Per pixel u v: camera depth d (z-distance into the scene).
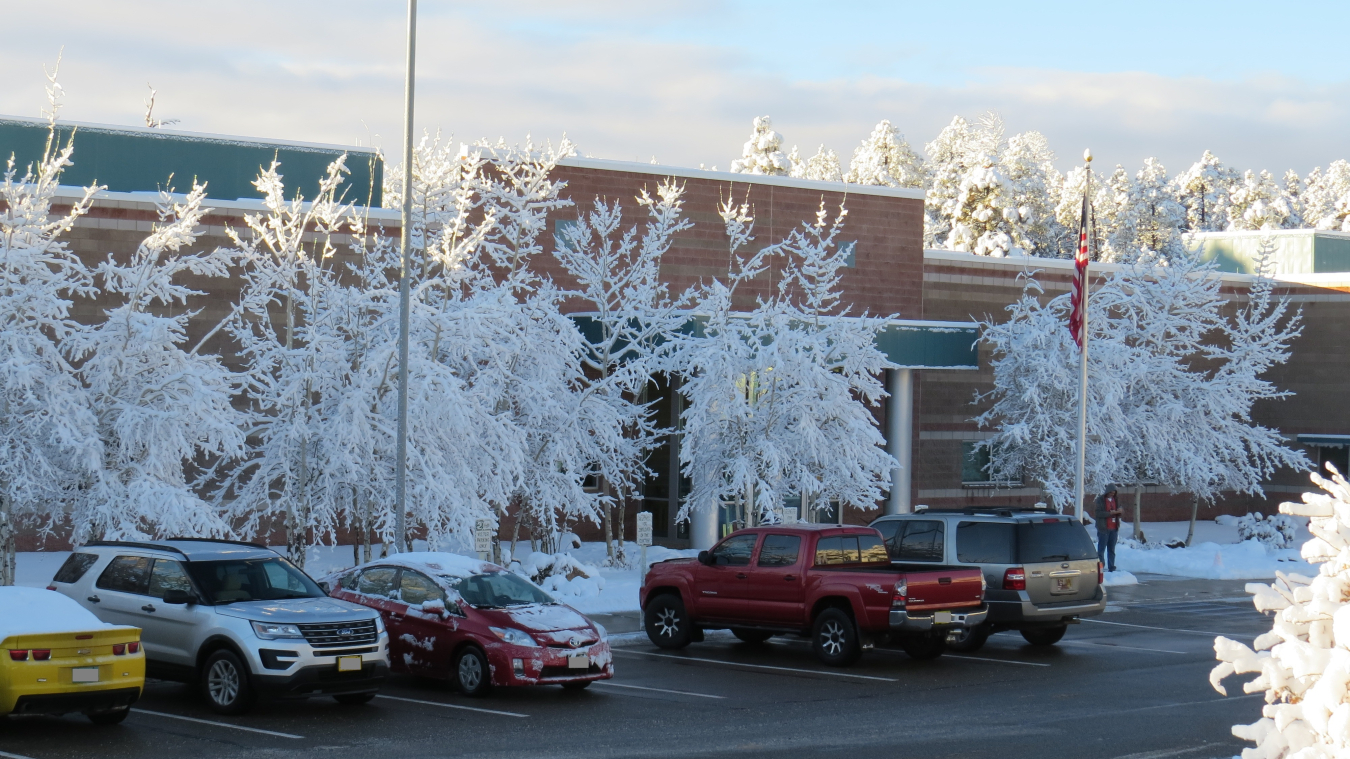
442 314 24.44
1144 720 14.70
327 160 36.59
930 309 43.62
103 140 33.94
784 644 21.22
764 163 94.44
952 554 20.44
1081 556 20.89
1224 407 38.75
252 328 30.52
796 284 39.59
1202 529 45.84
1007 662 19.41
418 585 16.72
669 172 37.59
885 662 19.36
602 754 12.52
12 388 20.80
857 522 39.91
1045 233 100.88
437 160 27.38
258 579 15.48
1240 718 14.90
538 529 28.95
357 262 32.03
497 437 25.22
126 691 13.27
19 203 22.00
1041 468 38.12
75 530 21.23
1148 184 111.38
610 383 29.27
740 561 19.92
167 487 21.08
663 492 35.84
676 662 19.11
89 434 20.92
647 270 31.58
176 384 21.92
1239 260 59.81
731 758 12.40
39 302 21.55
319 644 14.38
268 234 25.50
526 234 33.47
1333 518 6.68
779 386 28.84
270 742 12.91
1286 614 6.41
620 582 26.17
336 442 23.59
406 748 12.71
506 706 15.23
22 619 12.87
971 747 13.06
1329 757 5.94
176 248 23.28
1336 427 48.00
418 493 23.56
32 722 13.80
